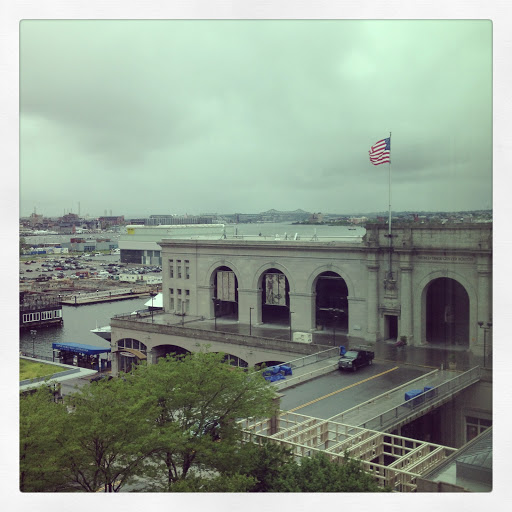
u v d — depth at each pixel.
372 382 48.47
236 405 30.67
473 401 40.28
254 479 27.67
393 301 65.94
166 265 89.31
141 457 27.84
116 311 75.19
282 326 80.94
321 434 34.47
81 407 27.36
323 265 75.38
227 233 90.56
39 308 64.31
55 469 26.03
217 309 88.31
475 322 52.81
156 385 29.66
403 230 64.56
